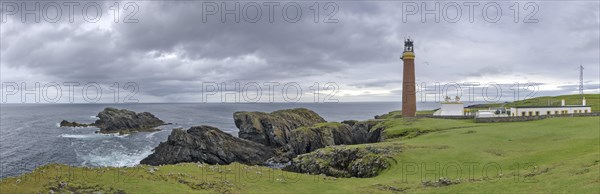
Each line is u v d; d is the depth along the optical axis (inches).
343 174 2124.8
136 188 1130.0
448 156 1905.8
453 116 4165.8
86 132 6141.7
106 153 4089.6
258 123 4584.2
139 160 3732.8
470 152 1946.4
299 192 1331.2
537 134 2301.9
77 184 1101.7
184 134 3580.2
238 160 3663.9
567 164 1384.1
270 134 4507.9
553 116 3334.2
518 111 3969.0
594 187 1029.2
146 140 5177.2
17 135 5698.8
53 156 3895.2
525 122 3107.8
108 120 6569.9
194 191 1189.7
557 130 2373.3
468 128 2913.4
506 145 2069.4
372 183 1497.3
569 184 1112.8
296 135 4062.5
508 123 3134.8
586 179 1120.2
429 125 3334.2
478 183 1315.2
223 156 3599.9
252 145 3924.7
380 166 1962.4
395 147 2193.7
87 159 3762.3
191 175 1395.2
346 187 1424.7
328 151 2399.1
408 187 1403.8
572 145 1827.0
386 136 3257.9
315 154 2426.2
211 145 3619.6
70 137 5433.1
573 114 3363.7
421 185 1408.7
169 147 3558.1
